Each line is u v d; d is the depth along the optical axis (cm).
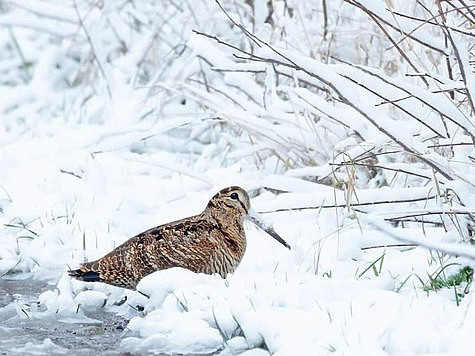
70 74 1770
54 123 1596
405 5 1095
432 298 846
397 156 1117
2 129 1559
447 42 1021
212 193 1194
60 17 1680
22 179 1266
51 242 1070
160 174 1313
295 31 1280
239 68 1212
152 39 1593
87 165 1241
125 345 812
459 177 932
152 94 1434
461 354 714
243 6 1408
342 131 1163
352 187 997
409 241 774
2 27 1902
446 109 920
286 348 746
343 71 971
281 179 1115
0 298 946
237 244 945
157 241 912
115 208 1162
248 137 1340
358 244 993
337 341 745
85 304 921
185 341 795
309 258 980
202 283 867
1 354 795
